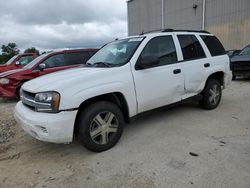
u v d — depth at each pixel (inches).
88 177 107.3
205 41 192.4
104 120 129.4
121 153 128.1
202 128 158.7
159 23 1030.4
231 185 95.0
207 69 185.0
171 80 158.4
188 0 880.9
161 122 173.8
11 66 402.3
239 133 147.9
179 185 97.0
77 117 124.3
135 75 139.8
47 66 291.6
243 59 359.3
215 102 201.9
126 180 103.0
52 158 128.4
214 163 112.1
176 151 126.6
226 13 751.1
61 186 101.7
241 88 305.1
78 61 313.3
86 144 124.3
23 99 132.7
